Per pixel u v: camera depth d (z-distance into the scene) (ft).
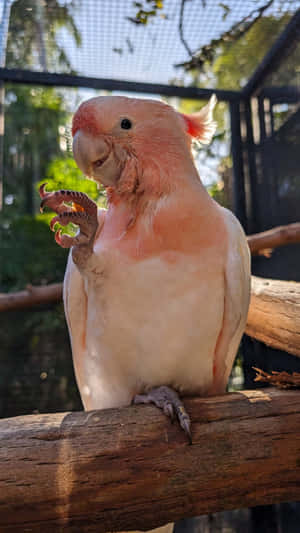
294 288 1.61
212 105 1.45
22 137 4.36
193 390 1.41
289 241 2.14
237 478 1.18
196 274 1.31
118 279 1.29
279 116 2.18
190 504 1.17
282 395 1.27
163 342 1.32
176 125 1.35
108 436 1.17
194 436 1.19
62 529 1.13
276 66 2.19
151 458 1.16
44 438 1.16
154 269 1.29
